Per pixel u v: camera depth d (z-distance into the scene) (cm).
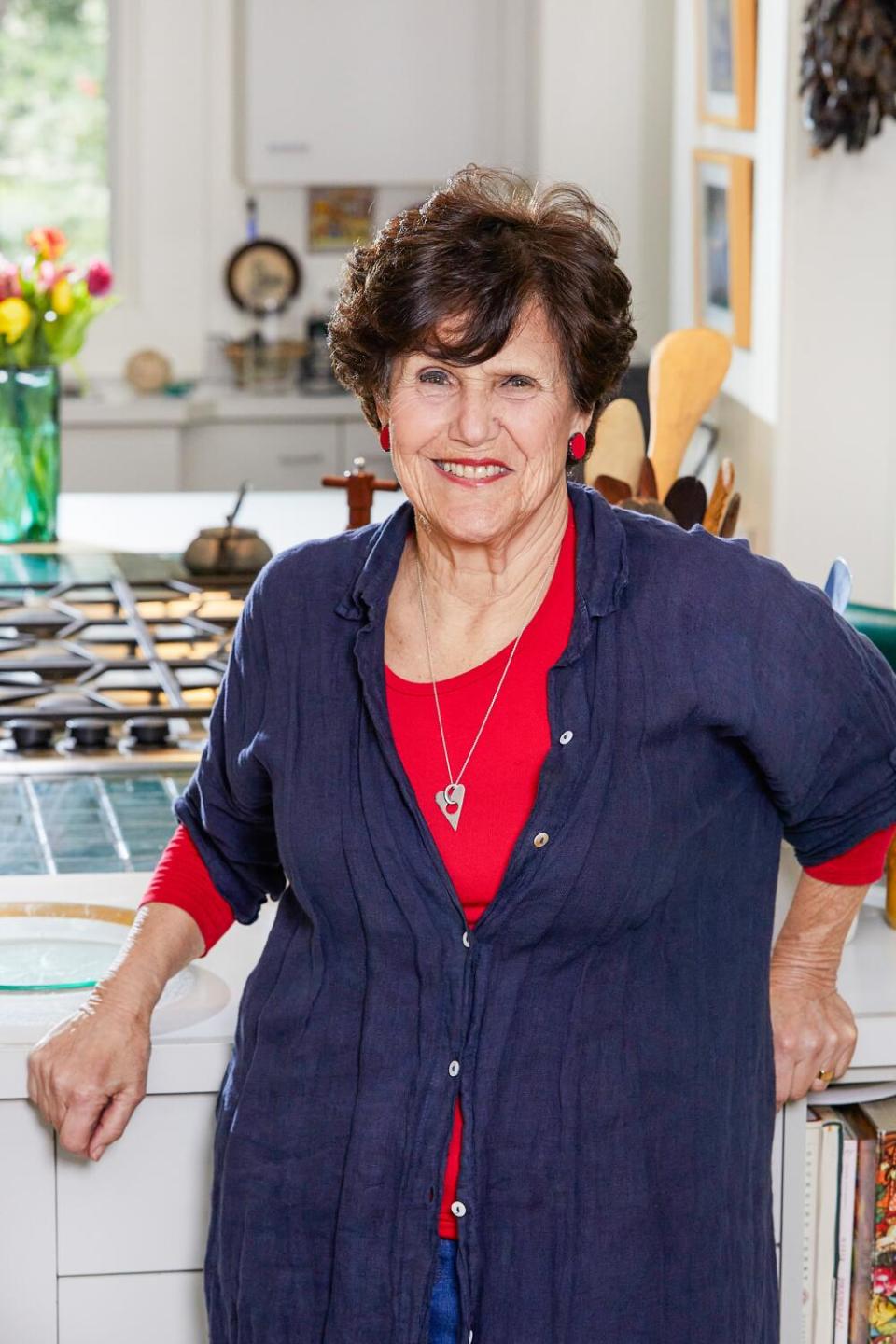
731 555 133
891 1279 160
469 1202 127
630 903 127
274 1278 133
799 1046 146
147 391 533
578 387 127
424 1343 129
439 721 130
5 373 340
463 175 130
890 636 167
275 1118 134
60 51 543
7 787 210
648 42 432
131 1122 150
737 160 357
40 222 553
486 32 514
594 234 126
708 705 128
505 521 126
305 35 510
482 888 128
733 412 376
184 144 546
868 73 313
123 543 350
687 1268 130
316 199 551
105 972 159
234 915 153
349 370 130
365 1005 131
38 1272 152
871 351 338
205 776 148
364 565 138
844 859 143
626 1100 129
